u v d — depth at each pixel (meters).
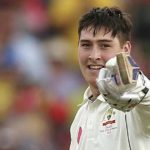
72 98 41.47
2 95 41.88
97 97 17.44
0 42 45.41
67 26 47.09
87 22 16.86
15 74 43.38
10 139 38.34
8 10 47.28
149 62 45.16
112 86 14.15
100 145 16.72
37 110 40.88
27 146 38.22
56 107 40.72
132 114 15.80
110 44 16.64
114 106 14.45
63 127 40.19
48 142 39.12
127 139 16.05
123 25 16.94
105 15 16.91
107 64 14.19
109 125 16.64
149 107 14.70
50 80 43.19
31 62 44.06
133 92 14.28
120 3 46.19
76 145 18.48
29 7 48.56
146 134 15.66
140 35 46.06
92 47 16.72
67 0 47.47
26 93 41.84
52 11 48.28
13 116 40.59
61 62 44.72
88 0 46.53
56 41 46.22
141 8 46.44
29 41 45.88
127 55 14.14
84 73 17.05
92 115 17.48
